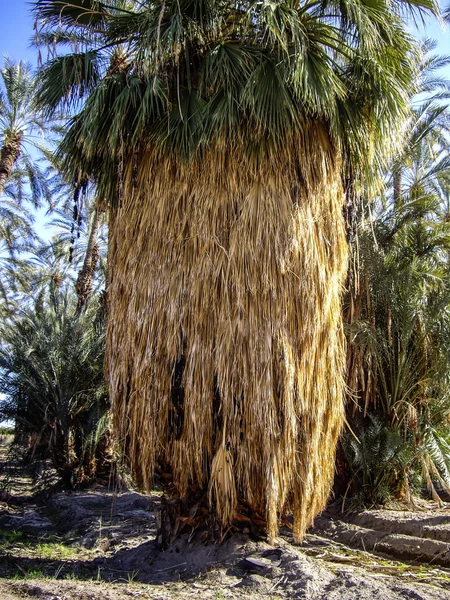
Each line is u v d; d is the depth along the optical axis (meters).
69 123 5.83
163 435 5.16
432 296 9.11
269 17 4.67
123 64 5.79
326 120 5.41
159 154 5.42
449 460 8.36
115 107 5.14
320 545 6.48
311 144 5.36
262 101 4.87
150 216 5.39
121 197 5.69
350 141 5.59
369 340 8.46
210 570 4.89
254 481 5.03
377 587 4.25
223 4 5.36
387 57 5.55
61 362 11.84
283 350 4.88
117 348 5.44
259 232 5.04
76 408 12.12
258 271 4.99
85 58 5.54
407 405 8.79
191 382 4.95
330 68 5.16
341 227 5.52
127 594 4.36
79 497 10.65
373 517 7.45
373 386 8.95
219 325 4.96
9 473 11.84
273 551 5.04
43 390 11.77
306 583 4.35
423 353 9.03
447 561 5.48
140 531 7.56
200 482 5.33
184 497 5.34
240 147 5.21
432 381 8.85
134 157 5.61
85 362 11.95
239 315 4.93
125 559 5.72
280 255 5.00
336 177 5.53
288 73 4.92
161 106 5.38
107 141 5.40
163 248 5.26
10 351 11.95
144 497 10.28
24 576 5.27
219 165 5.20
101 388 11.70
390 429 8.77
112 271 5.73
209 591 4.43
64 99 5.66
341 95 5.30
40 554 6.48
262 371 4.84
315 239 5.23
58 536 7.95
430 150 11.48
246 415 4.86
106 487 11.77
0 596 4.35
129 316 5.32
